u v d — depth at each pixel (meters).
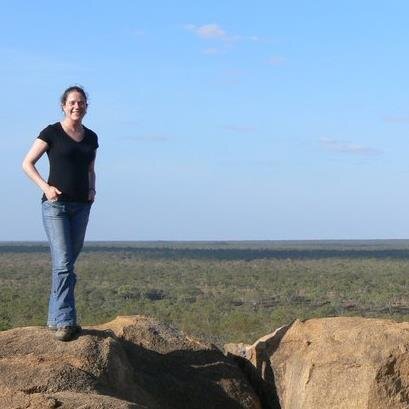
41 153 8.55
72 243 8.62
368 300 53.00
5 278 77.50
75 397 7.38
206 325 33.69
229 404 9.13
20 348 8.38
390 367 8.50
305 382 8.93
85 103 8.53
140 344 9.37
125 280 76.44
